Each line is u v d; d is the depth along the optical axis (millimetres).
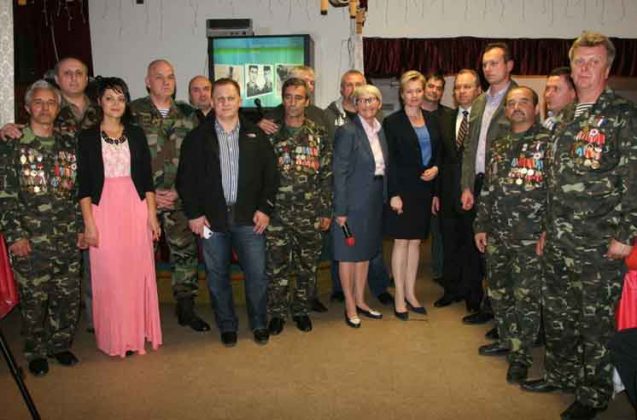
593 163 2285
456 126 3945
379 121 4070
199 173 3197
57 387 2824
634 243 2242
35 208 2846
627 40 6086
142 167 3164
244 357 3180
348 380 2885
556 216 2438
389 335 3500
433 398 2691
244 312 3975
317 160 3451
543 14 6117
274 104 5859
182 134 3559
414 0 6109
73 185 2992
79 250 3090
